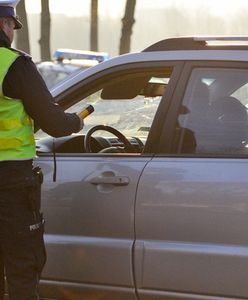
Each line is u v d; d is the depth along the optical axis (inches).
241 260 198.2
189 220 204.5
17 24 208.2
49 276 226.5
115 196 214.4
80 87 228.1
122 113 238.8
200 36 218.2
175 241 206.8
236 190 199.2
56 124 201.2
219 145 207.6
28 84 198.5
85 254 219.3
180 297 207.5
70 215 221.6
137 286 212.8
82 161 221.6
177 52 216.5
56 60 642.2
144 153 214.7
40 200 209.9
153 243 209.3
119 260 214.2
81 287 222.2
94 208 217.8
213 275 202.2
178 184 206.1
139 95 233.6
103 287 218.4
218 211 201.2
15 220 200.8
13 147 200.8
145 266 210.5
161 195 207.9
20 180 200.5
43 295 230.1
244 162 201.6
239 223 198.7
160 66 217.6
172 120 213.5
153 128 215.2
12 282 205.0
